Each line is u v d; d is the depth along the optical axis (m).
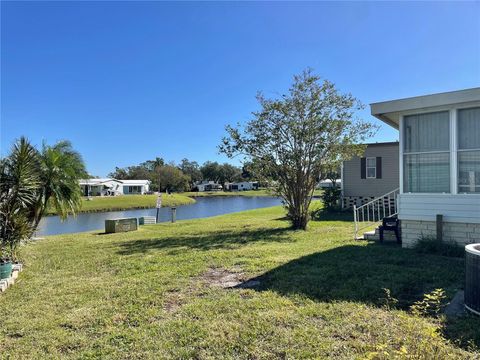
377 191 18.05
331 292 4.55
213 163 93.88
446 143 7.08
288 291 4.70
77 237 12.88
